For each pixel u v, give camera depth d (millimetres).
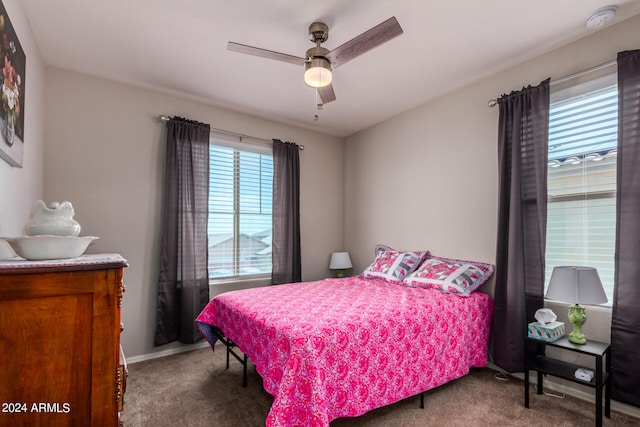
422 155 3578
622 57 2096
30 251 1079
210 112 3574
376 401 1896
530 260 2527
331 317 1980
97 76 2945
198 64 2744
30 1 1964
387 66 2779
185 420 2047
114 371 1039
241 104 3572
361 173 4434
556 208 2537
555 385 2430
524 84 2711
